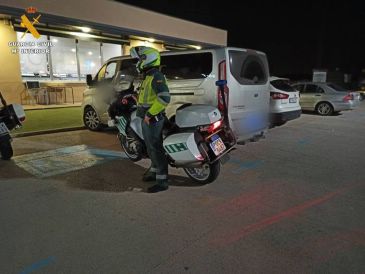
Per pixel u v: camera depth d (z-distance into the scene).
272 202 3.80
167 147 4.13
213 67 5.32
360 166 5.19
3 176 4.70
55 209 3.63
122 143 5.54
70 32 12.62
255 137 6.05
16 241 2.97
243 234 3.07
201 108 4.19
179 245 2.89
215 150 4.09
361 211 3.55
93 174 4.79
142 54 3.85
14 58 11.52
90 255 2.74
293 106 8.04
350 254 2.74
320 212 3.53
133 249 2.83
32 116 10.23
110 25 13.34
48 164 5.27
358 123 9.70
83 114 8.29
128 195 4.03
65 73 14.37
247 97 5.52
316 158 5.68
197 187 4.28
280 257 2.70
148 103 3.98
